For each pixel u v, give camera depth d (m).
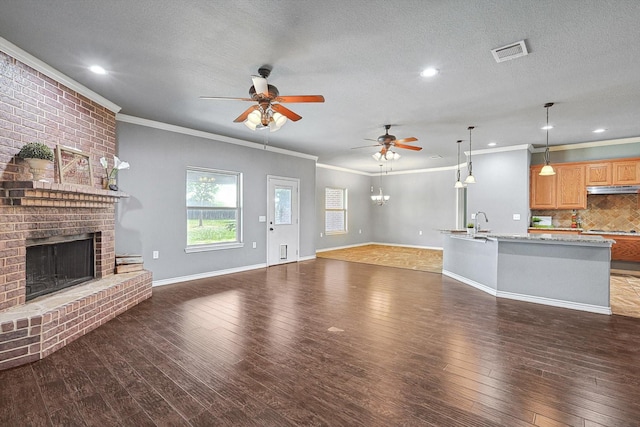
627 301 4.12
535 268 4.08
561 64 2.85
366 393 2.04
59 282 3.29
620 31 2.31
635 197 5.73
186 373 2.27
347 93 3.56
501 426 1.72
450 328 3.16
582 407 1.89
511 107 4.02
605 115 4.32
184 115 4.44
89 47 2.60
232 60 2.81
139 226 4.60
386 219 10.72
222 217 5.81
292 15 2.15
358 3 2.02
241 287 4.80
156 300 4.08
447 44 2.52
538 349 2.68
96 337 2.89
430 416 1.80
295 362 2.44
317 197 9.04
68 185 2.90
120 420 1.77
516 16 2.15
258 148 6.33
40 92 2.90
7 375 2.22
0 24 2.27
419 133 5.34
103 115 3.82
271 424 1.74
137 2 2.02
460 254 5.35
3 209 2.55
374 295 4.38
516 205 6.14
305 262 7.17
